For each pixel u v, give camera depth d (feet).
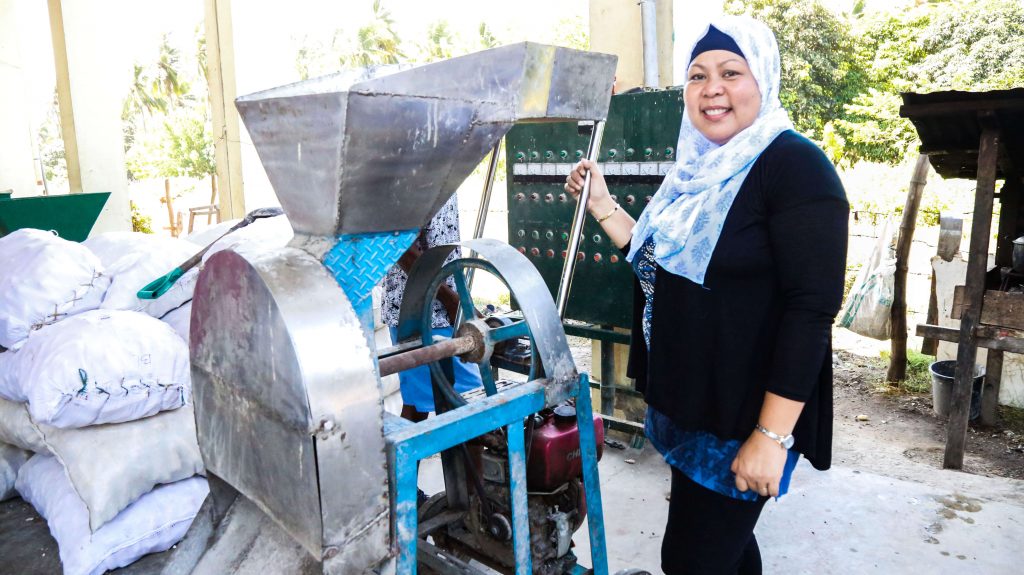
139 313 7.72
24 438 7.95
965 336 11.82
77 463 7.05
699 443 4.76
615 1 11.53
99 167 22.56
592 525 5.18
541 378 4.76
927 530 7.99
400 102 3.57
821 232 4.00
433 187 4.08
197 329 4.22
